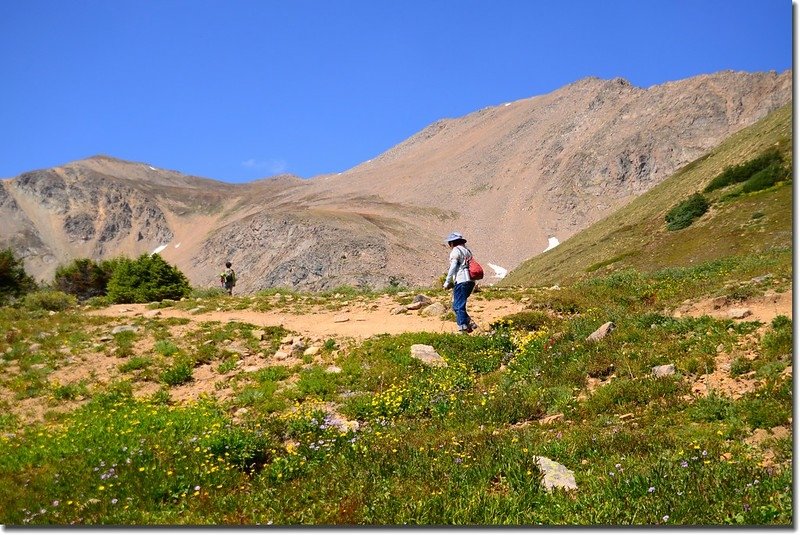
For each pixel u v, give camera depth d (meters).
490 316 16.66
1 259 48.59
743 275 15.95
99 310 21.28
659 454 7.41
